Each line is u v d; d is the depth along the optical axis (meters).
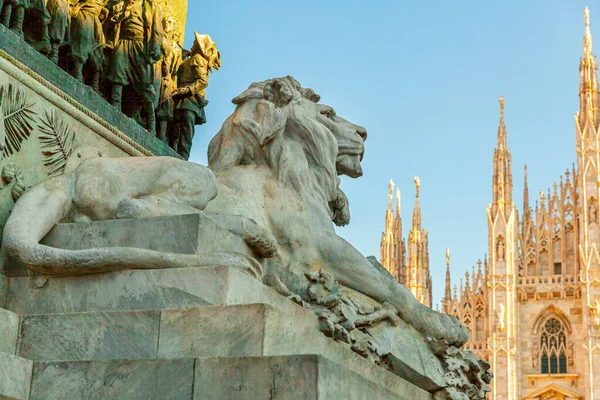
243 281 6.07
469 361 8.02
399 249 72.50
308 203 7.91
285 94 8.25
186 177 7.01
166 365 5.45
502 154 70.44
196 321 5.71
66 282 6.25
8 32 7.74
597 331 64.94
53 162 7.91
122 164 7.04
